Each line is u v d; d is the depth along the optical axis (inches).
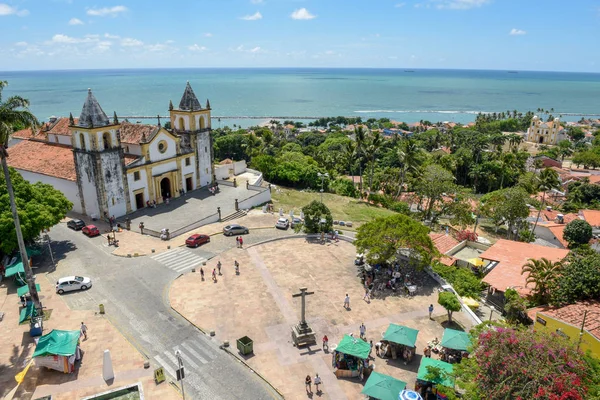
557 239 2748.5
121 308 1487.5
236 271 1785.2
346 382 1170.0
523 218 2849.4
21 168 2554.1
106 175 2252.7
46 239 1930.4
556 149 6638.8
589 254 1701.5
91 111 2166.6
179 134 2861.7
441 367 1106.1
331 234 2225.6
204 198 2733.8
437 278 1749.5
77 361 1209.4
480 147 4734.3
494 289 1776.6
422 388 1117.1
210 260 1894.7
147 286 1644.9
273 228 2316.7
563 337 1024.9
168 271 1776.6
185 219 2353.6
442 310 1529.3
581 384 842.8
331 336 1363.2
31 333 1318.9
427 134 7470.5
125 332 1353.3
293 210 2763.3
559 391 818.8
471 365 986.1
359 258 1884.8
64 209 1927.9
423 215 2955.2
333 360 1237.7
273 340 1336.1
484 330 1125.1
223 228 2266.2
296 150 5300.2
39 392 1091.9
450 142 6215.6
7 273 1583.4
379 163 5012.3
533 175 4001.0
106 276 1716.3
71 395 1084.5
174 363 1219.2
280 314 1478.8
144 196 2518.5
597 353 1205.1
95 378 1147.3
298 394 1120.2
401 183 3572.8
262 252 1998.0
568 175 4729.3
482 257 2025.1
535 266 1589.6
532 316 1457.9
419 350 1312.7
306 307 1526.8
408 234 1692.9
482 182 4426.7
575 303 1434.5
